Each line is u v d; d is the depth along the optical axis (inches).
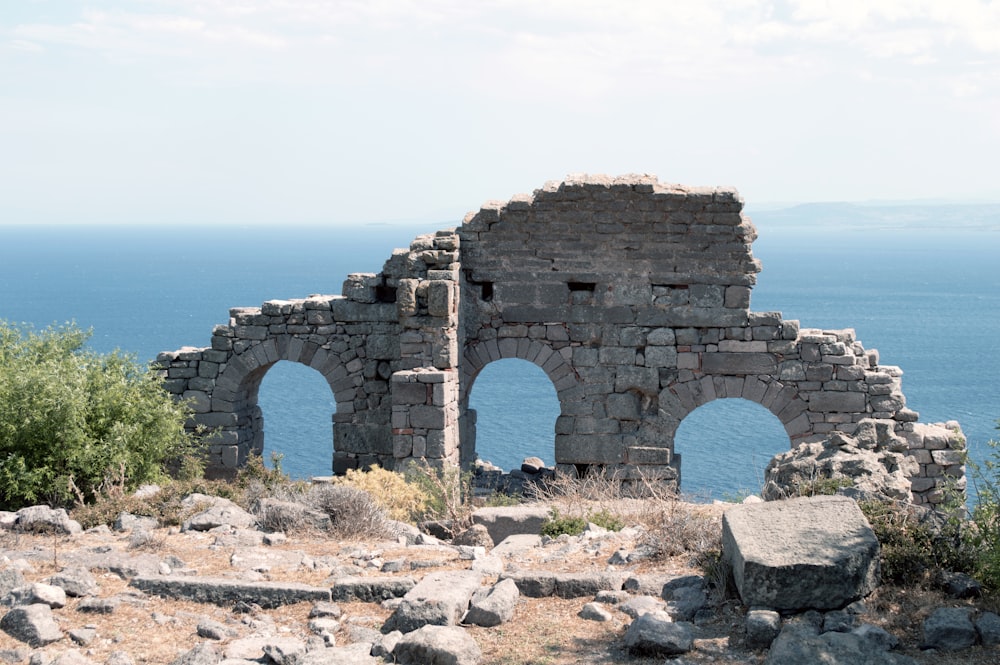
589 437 1243.8
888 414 1186.0
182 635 484.4
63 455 854.5
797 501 509.7
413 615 478.0
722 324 1215.6
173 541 641.6
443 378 1125.7
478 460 1445.6
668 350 1226.6
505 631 475.8
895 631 445.4
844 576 455.8
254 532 666.2
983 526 511.8
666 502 747.4
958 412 3127.5
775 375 1210.0
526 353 1256.8
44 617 477.7
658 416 1232.2
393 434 1131.3
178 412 991.6
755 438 2615.7
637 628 448.8
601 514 767.1
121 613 506.0
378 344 1254.9
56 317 6579.7
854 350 1214.9
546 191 1230.9
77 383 897.5
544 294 1249.4
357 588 528.7
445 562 603.8
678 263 1221.1
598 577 522.0
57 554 591.5
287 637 480.1
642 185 1211.9
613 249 1232.2
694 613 476.4
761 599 458.0
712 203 1202.6
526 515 800.3
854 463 703.7
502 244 1254.3
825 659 408.8
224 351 1264.8
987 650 431.8
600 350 1241.4
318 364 1263.5
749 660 431.2
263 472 949.2
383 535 695.7
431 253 1212.5
